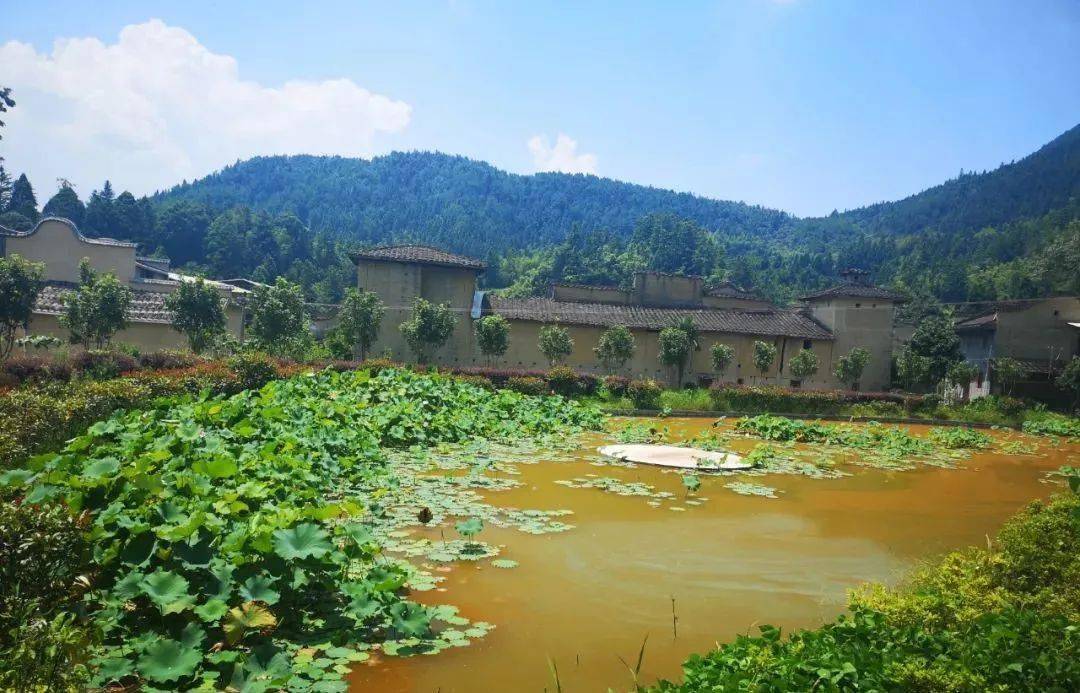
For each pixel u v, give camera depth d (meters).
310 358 33.09
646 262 108.50
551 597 7.09
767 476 14.82
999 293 72.88
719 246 125.38
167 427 10.96
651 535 9.57
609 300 41.59
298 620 5.98
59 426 10.83
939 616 5.11
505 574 7.68
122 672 4.65
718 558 8.70
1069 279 63.94
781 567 8.45
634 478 13.66
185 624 5.33
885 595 5.61
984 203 159.00
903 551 9.43
